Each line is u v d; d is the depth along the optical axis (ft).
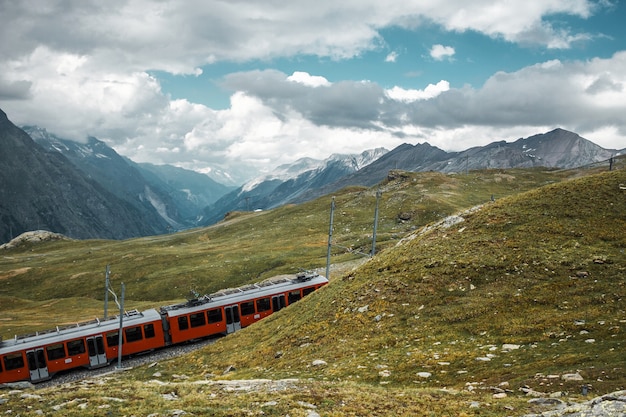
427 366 81.56
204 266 393.29
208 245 514.68
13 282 437.17
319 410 59.36
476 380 70.85
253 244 464.65
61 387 81.61
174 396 72.18
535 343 80.84
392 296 119.96
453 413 55.62
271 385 75.15
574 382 59.67
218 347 144.46
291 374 96.48
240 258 400.26
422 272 125.39
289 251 393.70
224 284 345.72
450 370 77.92
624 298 88.79
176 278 368.68
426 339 95.66
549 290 100.12
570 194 144.56
